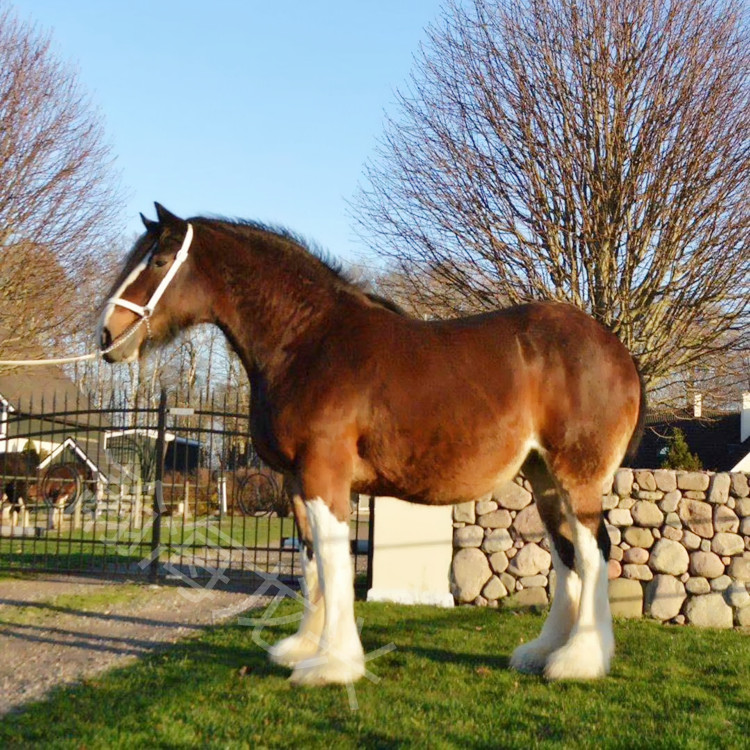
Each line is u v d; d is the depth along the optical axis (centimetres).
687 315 1197
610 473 480
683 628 691
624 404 480
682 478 738
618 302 1199
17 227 1330
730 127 1179
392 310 510
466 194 1261
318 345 476
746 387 1541
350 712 425
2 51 1318
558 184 1230
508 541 762
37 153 1320
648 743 385
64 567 991
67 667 533
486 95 1256
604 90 1188
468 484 467
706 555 725
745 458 2267
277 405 471
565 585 507
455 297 1283
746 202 1171
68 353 1450
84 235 1398
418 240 1285
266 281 494
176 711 427
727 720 426
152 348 515
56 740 381
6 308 1347
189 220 521
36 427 2016
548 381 470
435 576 766
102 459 1488
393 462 463
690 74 1178
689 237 1194
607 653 481
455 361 466
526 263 1240
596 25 1194
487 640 598
